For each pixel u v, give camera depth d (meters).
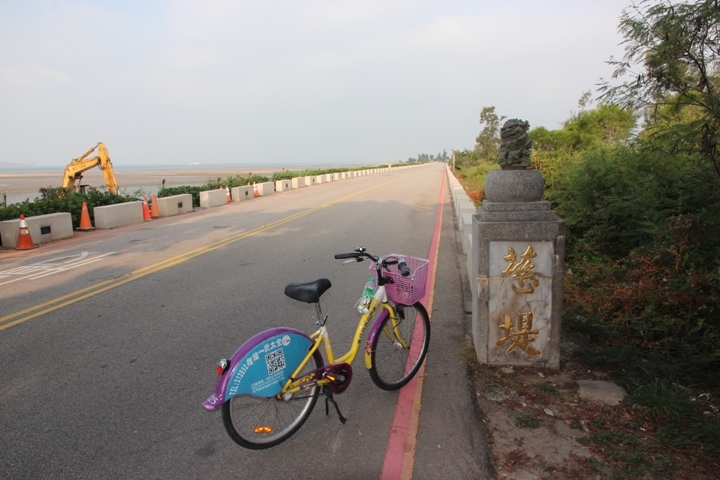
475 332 4.27
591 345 4.34
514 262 3.85
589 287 5.57
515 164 3.96
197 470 2.87
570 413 3.37
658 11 4.19
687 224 4.71
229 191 20.44
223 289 6.55
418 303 4.04
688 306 4.21
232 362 2.80
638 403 3.40
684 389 3.58
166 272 7.53
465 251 8.21
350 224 12.66
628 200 6.47
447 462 2.91
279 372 2.97
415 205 17.73
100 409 3.54
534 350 3.96
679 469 2.76
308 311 5.65
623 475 2.71
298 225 12.54
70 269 7.89
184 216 15.28
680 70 4.34
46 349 4.62
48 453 3.02
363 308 3.53
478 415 3.39
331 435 3.23
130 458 2.98
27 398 3.71
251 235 10.98
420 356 4.04
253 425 3.02
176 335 4.94
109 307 5.84
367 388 3.88
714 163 4.50
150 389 3.84
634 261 5.39
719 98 4.05
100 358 4.41
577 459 2.88
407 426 3.30
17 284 6.98
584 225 7.10
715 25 4.01
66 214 11.22
